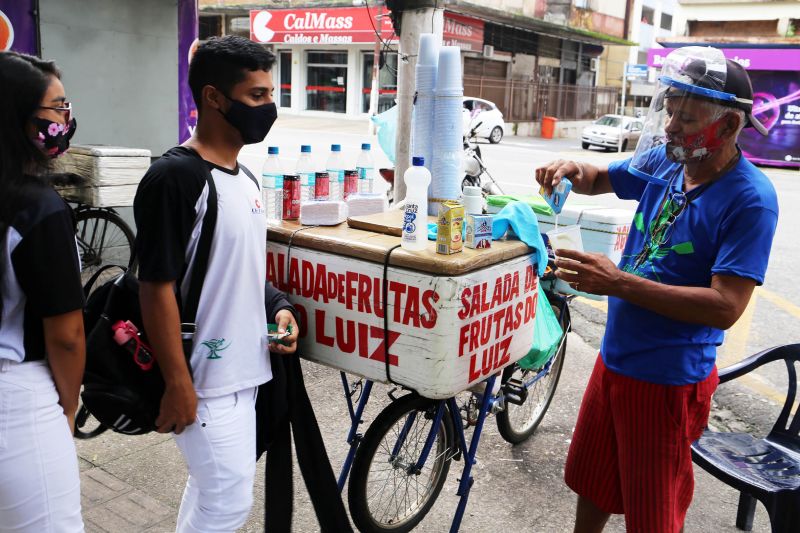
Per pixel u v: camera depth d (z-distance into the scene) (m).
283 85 26.44
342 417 3.53
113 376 1.79
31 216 1.46
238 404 1.87
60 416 1.58
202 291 1.75
